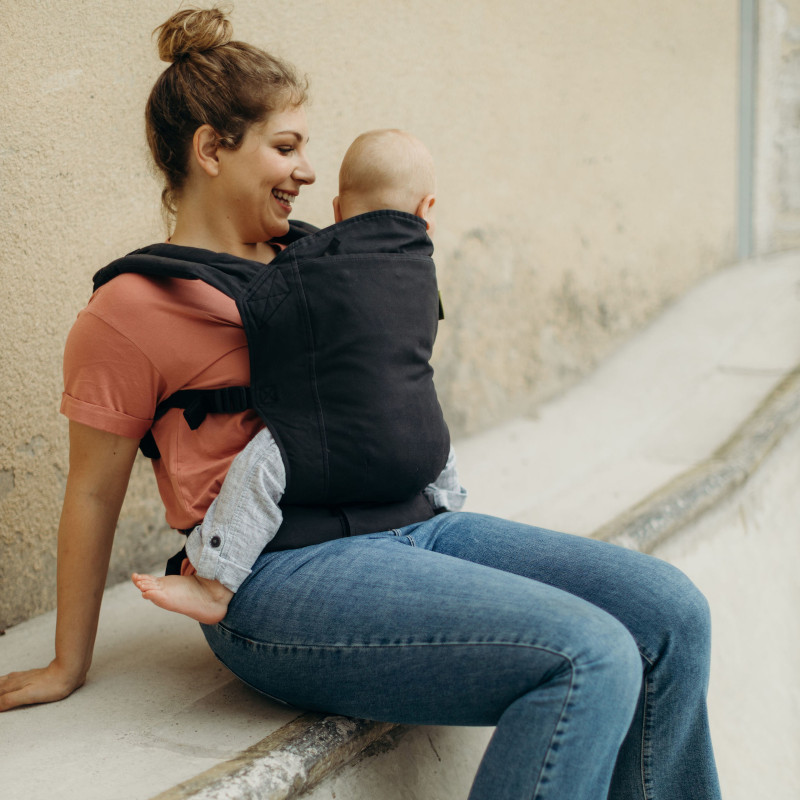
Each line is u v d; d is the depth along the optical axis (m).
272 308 1.29
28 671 1.49
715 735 2.19
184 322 1.31
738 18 4.94
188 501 1.35
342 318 1.29
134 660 1.64
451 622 1.17
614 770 1.37
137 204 2.06
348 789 1.33
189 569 1.35
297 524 1.33
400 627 1.19
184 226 1.46
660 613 1.32
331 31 2.54
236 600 1.31
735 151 5.05
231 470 1.29
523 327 3.51
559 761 1.10
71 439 1.38
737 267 5.03
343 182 1.47
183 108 1.37
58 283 1.91
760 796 2.18
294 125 1.40
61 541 1.43
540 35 3.44
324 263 1.29
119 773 1.22
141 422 1.35
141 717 1.40
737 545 2.76
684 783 1.38
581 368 3.86
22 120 1.80
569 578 1.39
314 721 1.33
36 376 1.88
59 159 1.88
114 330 1.30
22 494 1.87
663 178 4.39
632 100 4.08
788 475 3.28
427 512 1.51
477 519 1.53
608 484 2.86
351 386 1.29
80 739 1.33
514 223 3.41
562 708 1.10
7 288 1.80
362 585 1.24
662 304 4.47
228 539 1.27
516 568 1.43
